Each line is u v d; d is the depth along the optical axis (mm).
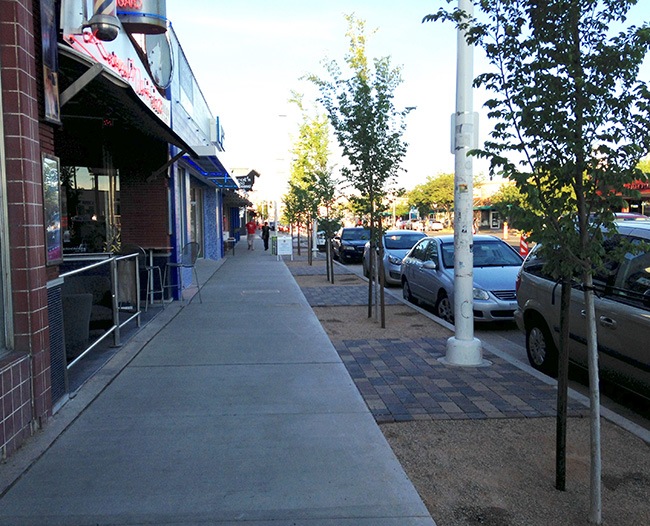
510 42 3607
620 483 3943
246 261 24547
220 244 27062
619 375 5508
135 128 10047
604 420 5105
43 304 4699
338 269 20656
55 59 5008
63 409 5148
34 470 3992
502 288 9625
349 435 4648
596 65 3414
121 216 11523
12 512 3449
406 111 9727
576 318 6094
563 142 3420
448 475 4051
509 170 3553
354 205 10102
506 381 6238
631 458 4332
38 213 4598
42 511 3461
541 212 3512
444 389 5945
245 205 51531
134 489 3736
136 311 8875
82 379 6062
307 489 3752
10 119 4266
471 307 6980
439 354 7477
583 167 3434
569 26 3416
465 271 6926
